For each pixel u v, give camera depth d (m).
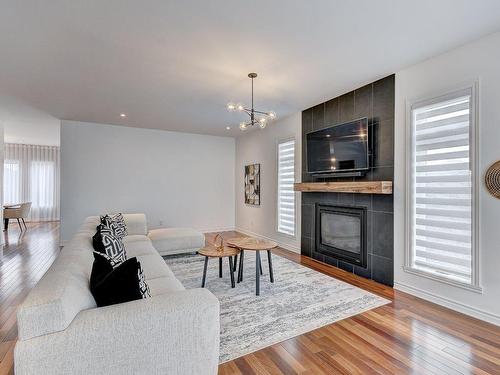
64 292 1.29
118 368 1.28
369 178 3.56
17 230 7.32
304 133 4.74
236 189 7.40
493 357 1.95
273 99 4.18
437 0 1.94
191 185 6.92
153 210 6.46
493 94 2.39
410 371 1.80
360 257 3.69
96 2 1.96
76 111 4.89
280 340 2.17
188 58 2.83
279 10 2.05
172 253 4.55
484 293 2.46
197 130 6.52
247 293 3.10
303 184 4.47
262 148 6.14
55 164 9.23
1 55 2.76
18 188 8.71
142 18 2.15
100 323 1.27
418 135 3.02
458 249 2.66
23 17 2.13
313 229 4.55
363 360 1.92
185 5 1.99
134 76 3.29
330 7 2.02
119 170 6.09
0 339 2.14
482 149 2.46
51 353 1.16
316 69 3.12
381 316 2.56
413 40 2.50
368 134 3.56
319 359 1.93
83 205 5.73
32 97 4.09
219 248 3.44
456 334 2.24
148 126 6.12
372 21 2.20
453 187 2.70
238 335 2.23
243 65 3.00
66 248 2.15
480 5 1.99
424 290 2.94
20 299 2.90
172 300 1.49
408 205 3.08
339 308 2.72
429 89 2.88
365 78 3.39
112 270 1.74
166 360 1.38
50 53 2.72
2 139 5.58
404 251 3.13
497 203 2.37
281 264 4.25
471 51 2.53
